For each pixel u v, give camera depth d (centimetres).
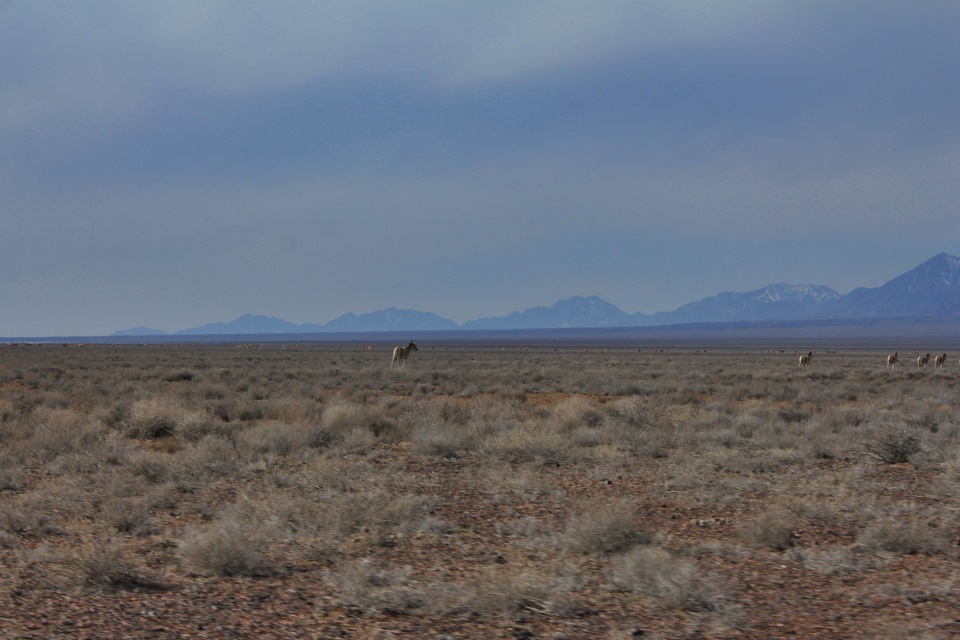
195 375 6200
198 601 1027
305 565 1218
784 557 1252
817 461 2309
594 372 7125
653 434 2703
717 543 1322
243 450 2359
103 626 919
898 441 2309
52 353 11238
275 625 933
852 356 14062
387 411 3491
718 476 2002
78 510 1631
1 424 2911
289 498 1684
